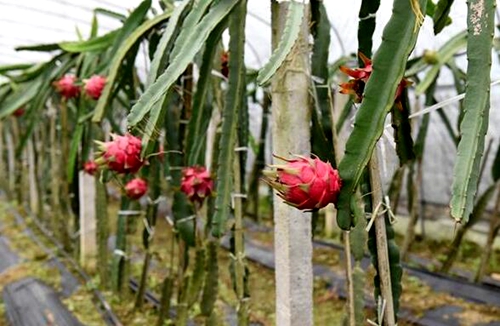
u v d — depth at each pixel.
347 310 1.42
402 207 5.98
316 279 3.55
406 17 0.86
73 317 2.92
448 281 3.34
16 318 3.02
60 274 3.71
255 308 3.10
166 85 1.13
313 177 0.85
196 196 1.91
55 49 2.77
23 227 5.31
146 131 1.27
